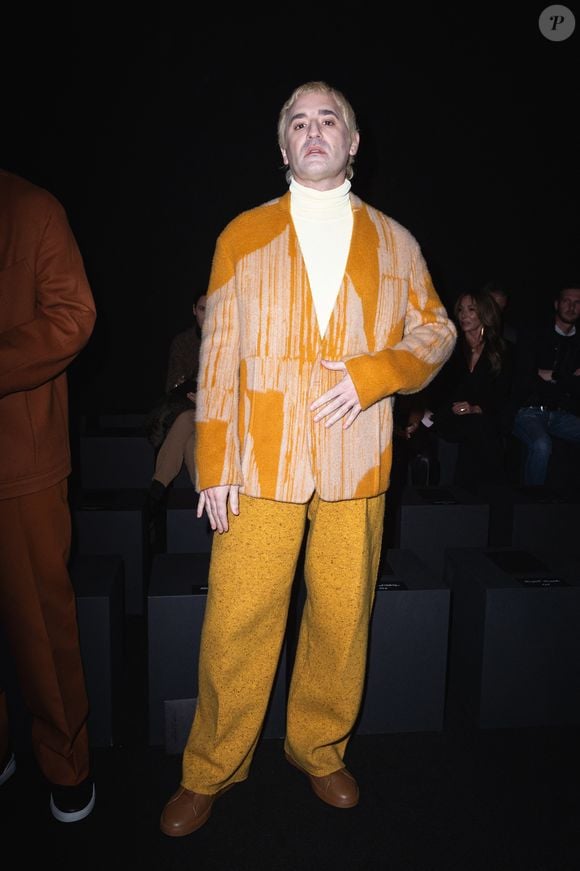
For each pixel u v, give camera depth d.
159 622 1.90
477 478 3.87
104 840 1.63
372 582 1.61
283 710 1.97
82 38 4.73
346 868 1.56
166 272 5.10
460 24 4.91
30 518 1.45
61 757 1.64
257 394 1.44
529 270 5.28
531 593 2.00
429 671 2.01
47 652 1.53
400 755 1.94
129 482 3.87
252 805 1.75
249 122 4.95
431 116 5.02
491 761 1.93
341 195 1.44
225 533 1.52
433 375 1.52
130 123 4.88
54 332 1.37
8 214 1.36
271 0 4.79
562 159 5.14
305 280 1.41
